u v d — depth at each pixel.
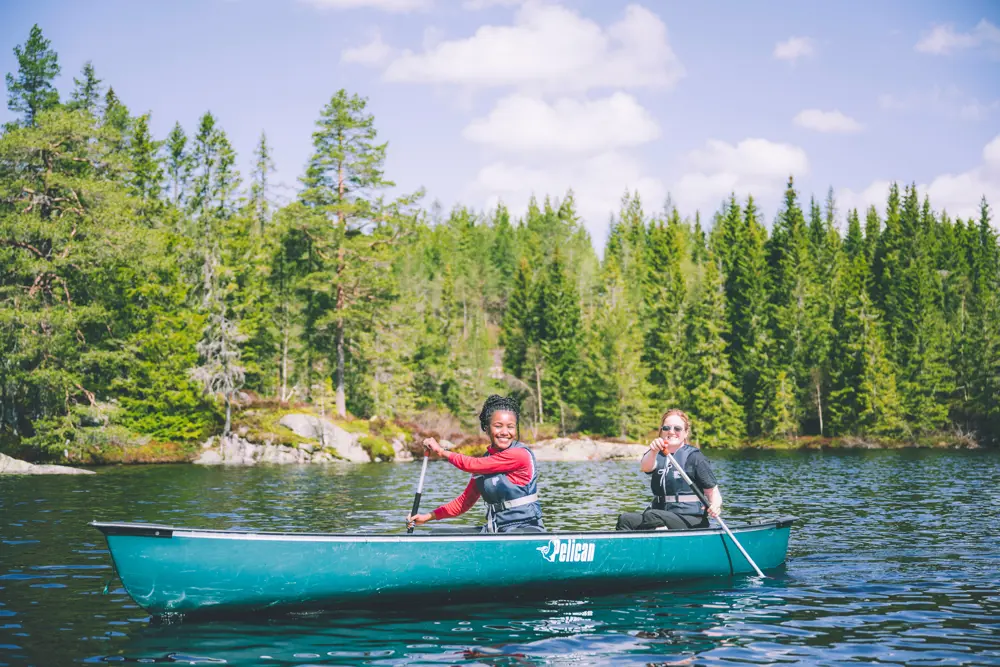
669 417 7.16
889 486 18.75
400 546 5.80
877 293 67.56
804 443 54.19
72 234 28.88
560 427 56.28
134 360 32.44
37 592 6.40
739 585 6.69
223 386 35.66
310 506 13.77
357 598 5.75
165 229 41.59
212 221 44.25
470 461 6.20
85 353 30.17
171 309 37.06
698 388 56.69
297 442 34.28
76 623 5.42
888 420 53.00
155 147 50.94
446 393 52.41
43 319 27.48
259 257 45.94
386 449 35.94
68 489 17.62
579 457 42.91
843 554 8.27
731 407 55.38
